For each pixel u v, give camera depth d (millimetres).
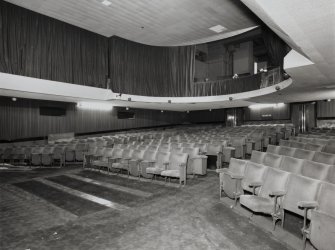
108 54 12008
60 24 10117
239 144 7805
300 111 14492
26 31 9031
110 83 11703
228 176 4020
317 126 14328
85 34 11047
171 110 18969
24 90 8688
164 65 13633
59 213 3895
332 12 2902
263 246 2693
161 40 12781
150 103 13422
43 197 4797
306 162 3793
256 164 3920
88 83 11000
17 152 8891
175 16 10195
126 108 15656
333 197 2438
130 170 6273
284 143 6895
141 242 2861
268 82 10203
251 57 16172
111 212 3871
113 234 3092
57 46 9961
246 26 11320
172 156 5785
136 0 8914
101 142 9750
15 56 8672
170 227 3248
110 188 5293
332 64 5148
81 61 10797
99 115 14008
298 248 2582
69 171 7465
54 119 11914
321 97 11625
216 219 3475
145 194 4777
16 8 8805
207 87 13320
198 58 17172
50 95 9781
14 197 4836
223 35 12812
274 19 3139
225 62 16844
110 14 9844
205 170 6035
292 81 7074
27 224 3484
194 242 2830
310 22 3178
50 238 3025
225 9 9766
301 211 2781
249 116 17453
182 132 15195
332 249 2018
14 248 2797
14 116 10500
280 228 3082
